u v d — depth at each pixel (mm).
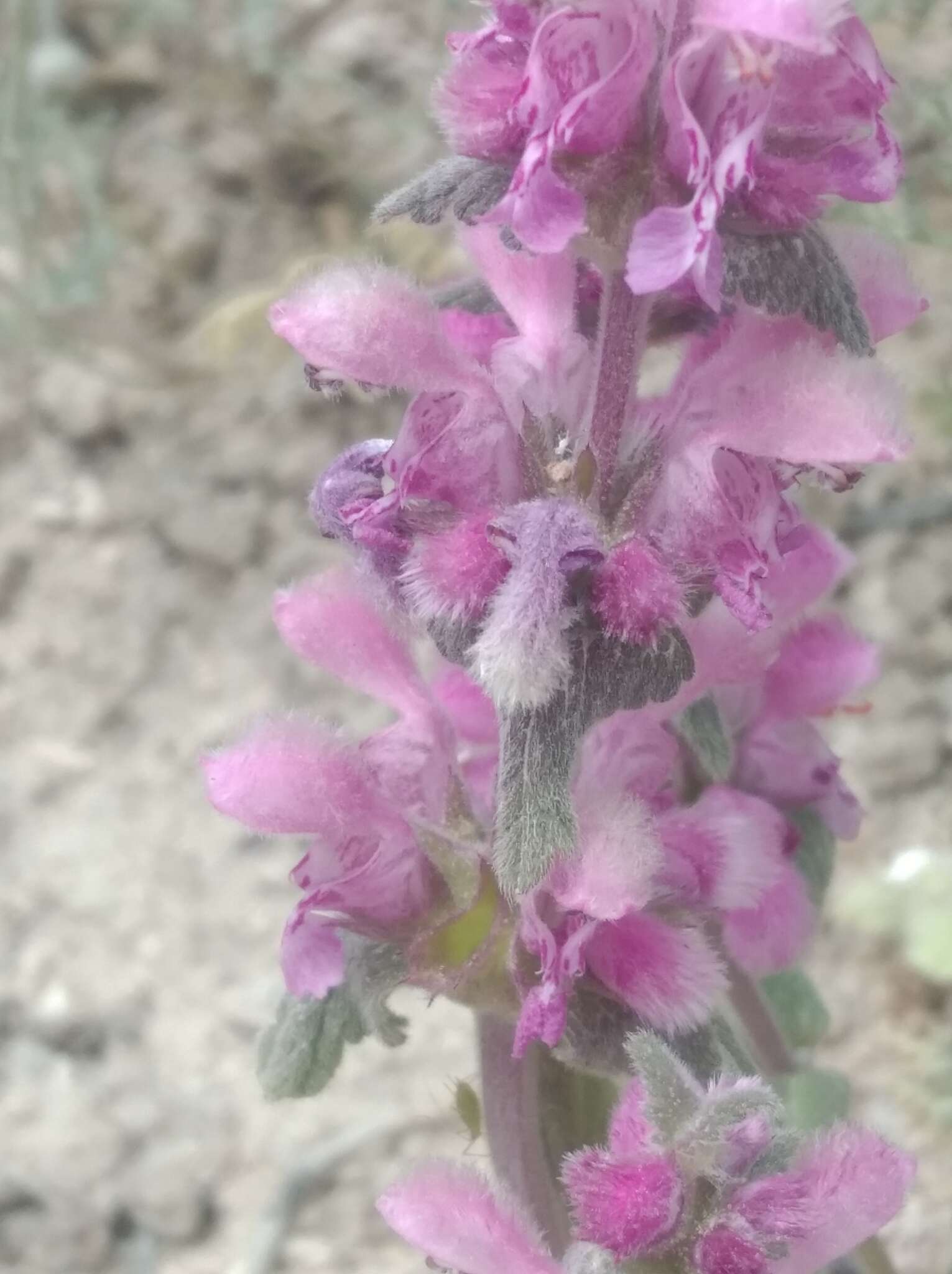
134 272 421
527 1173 136
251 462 394
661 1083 110
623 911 115
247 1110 307
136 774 356
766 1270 107
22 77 393
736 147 101
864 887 297
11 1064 316
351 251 403
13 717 366
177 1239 293
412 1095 307
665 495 117
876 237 118
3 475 401
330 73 435
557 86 104
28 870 341
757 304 104
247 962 327
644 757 133
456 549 112
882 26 300
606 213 107
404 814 131
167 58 444
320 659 141
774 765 160
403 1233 122
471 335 133
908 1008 303
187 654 374
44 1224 293
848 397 110
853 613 353
